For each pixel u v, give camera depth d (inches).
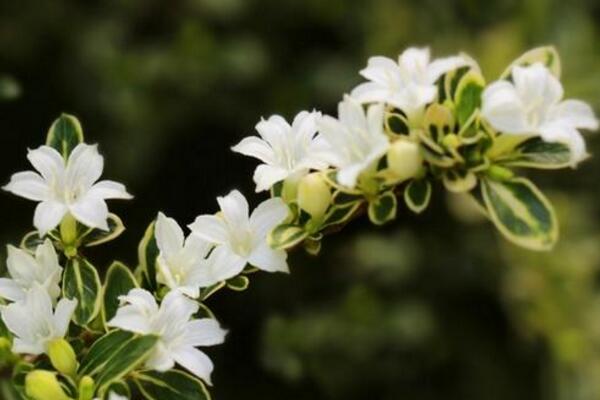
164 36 19.7
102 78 19.0
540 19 17.8
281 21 19.5
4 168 19.1
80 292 10.2
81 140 10.5
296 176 10.2
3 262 11.3
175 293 10.0
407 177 10.0
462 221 18.5
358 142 10.0
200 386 10.2
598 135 18.2
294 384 18.0
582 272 17.2
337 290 18.7
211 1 19.4
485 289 18.8
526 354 19.1
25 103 19.4
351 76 19.0
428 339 18.5
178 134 19.2
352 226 18.8
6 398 10.7
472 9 18.6
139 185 19.0
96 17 19.5
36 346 10.1
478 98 10.0
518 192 10.1
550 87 10.0
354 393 18.5
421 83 10.0
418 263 18.4
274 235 10.1
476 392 19.0
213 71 19.0
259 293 18.5
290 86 19.2
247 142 10.2
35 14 19.3
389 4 18.7
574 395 17.1
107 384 9.9
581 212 17.8
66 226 10.3
